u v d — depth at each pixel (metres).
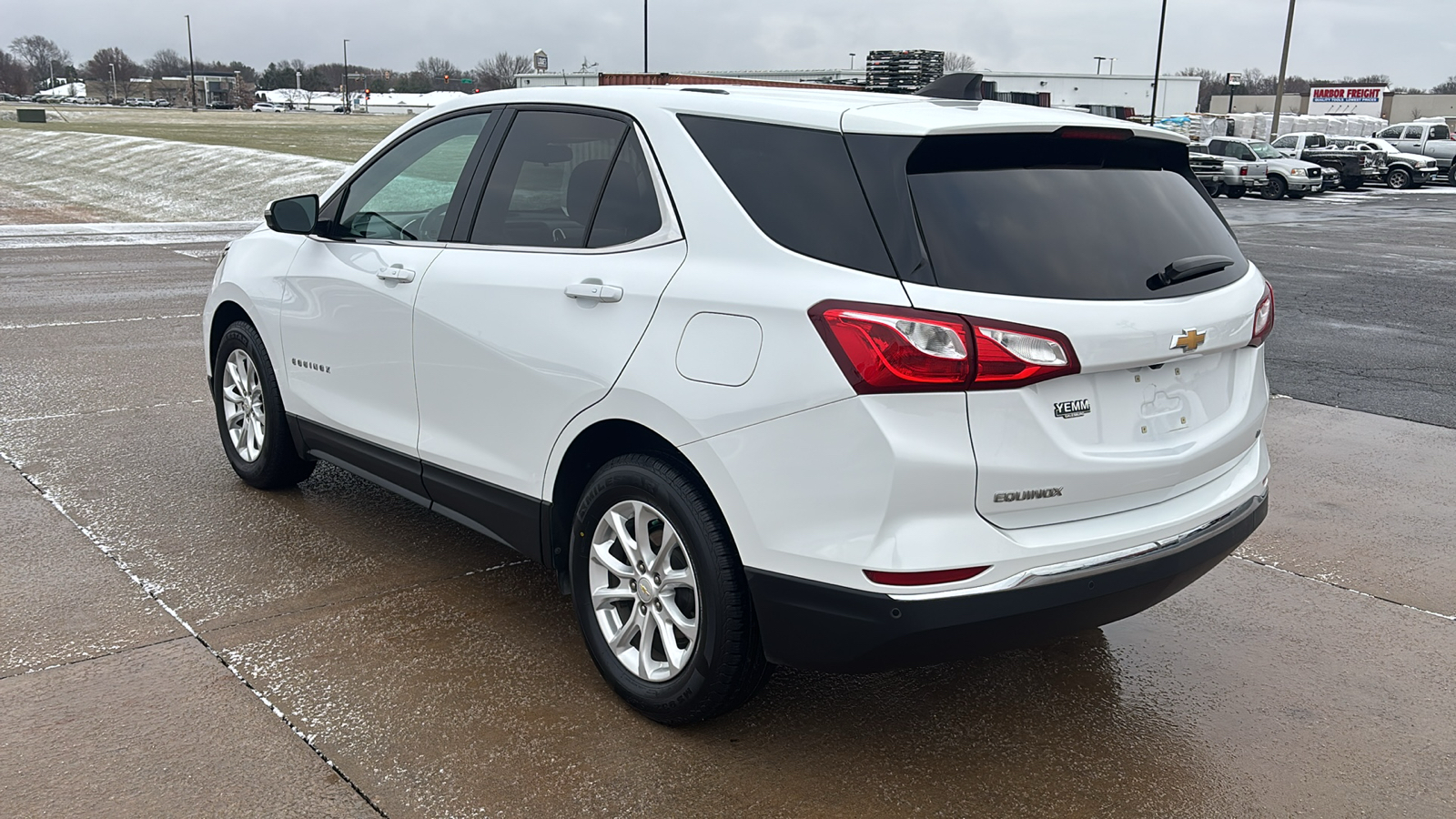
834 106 3.02
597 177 3.41
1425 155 41.56
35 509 4.89
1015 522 2.75
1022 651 3.85
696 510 2.99
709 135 3.15
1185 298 2.98
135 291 11.62
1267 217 26.11
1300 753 3.22
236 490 5.23
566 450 3.36
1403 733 3.35
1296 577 4.58
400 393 4.02
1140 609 3.06
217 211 23.67
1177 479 3.04
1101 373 2.83
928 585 2.65
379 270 4.07
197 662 3.54
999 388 2.66
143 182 29.61
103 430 6.16
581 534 3.37
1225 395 3.27
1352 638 4.01
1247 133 57.12
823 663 2.84
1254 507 3.38
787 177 2.94
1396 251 18.47
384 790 2.89
